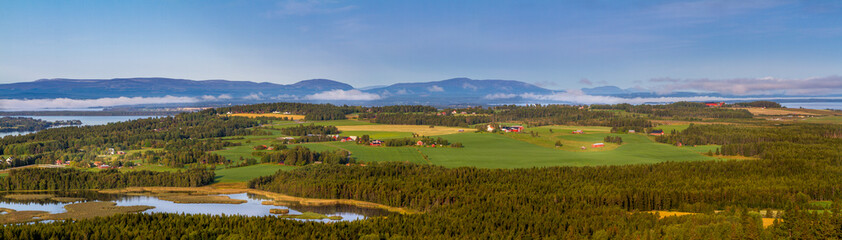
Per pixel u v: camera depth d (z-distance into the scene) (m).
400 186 176.88
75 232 122.50
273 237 118.44
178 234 123.81
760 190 158.12
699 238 112.94
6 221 149.88
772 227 116.50
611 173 191.38
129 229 127.25
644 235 114.00
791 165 198.00
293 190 187.25
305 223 133.50
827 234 107.75
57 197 186.25
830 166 196.75
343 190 181.50
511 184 176.25
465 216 138.12
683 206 152.00
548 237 121.62
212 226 128.50
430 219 136.12
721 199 155.75
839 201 140.00
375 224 131.38
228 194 191.12
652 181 177.50
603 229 121.44
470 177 187.12
